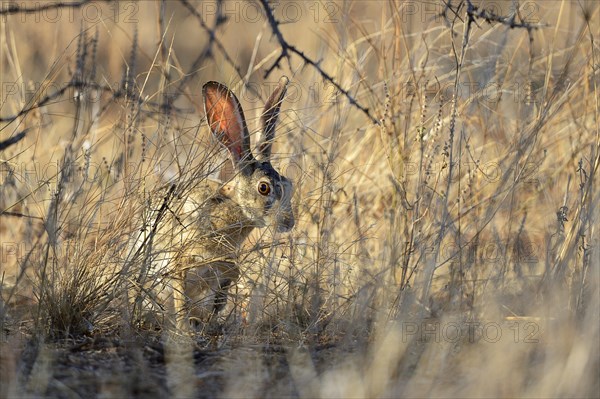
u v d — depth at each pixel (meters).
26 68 16.58
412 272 9.82
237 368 8.10
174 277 10.07
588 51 12.95
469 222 11.52
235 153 11.20
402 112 12.36
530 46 12.40
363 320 9.38
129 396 7.34
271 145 11.72
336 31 14.86
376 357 8.01
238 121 11.18
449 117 12.27
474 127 13.13
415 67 12.82
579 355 7.62
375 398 7.34
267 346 8.97
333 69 14.05
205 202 10.31
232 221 10.99
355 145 13.07
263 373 8.01
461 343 8.81
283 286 10.39
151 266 10.01
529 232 12.09
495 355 8.13
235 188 11.09
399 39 13.16
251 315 9.66
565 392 7.34
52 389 7.37
